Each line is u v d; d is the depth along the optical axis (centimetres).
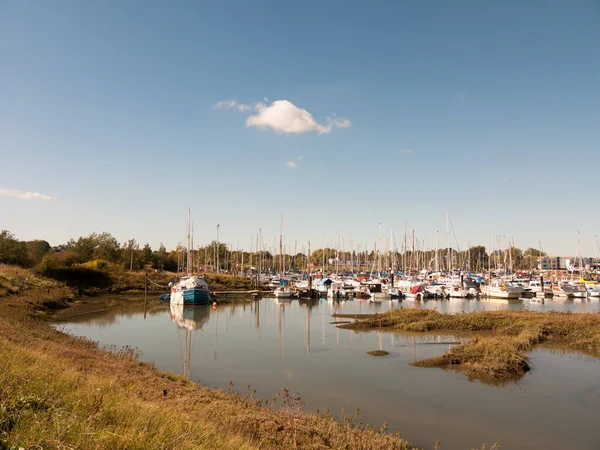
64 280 7919
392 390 2309
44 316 4912
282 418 1552
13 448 683
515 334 3900
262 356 3153
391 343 3650
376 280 10462
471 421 1877
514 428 1803
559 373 2627
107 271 9256
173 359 3045
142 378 1973
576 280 11031
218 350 3375
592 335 3581
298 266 18400
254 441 1255
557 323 4012
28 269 7875
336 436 1442
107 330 4356
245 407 1702
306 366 2841
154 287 8981
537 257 19575
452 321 4412
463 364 2812
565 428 1805
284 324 4847
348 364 2895
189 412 1431
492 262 17612
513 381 2466
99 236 11562
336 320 5191
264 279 11656
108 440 817
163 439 902
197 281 6888
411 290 8312
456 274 11838
